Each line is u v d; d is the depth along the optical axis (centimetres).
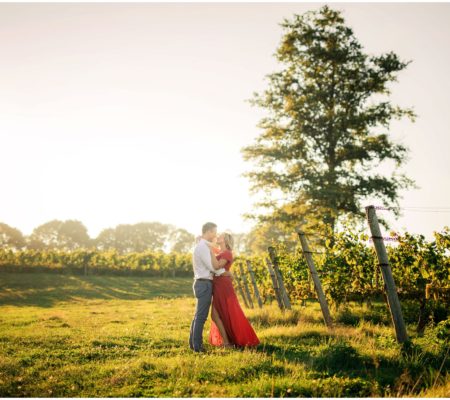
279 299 1047
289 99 2608
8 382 449
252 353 555
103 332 822
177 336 750
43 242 10456
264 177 2561
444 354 500
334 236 963
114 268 3875
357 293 887
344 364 489
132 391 411
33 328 919
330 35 2589
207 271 639
